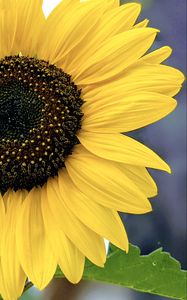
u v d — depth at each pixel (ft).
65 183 2.60
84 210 2.55
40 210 2.60
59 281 3.29
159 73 2.57
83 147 2.63
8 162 2.63
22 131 2.66
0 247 2.57
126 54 2.59
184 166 3.47
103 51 2.61
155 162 2.52
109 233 2.52
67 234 2.54
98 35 2.63
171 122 3.46
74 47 2.66
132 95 2.57
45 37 2.69
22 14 2.68
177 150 3.46
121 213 3.49
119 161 2.53
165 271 2.73
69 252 2.54
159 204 3.47
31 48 2.71
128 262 2.74
